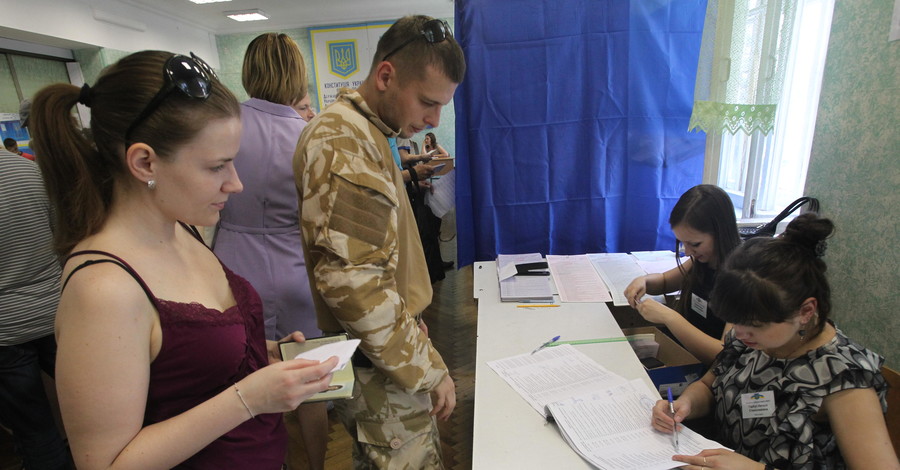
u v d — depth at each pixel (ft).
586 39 6.71
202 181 1.97
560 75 6.83
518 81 6.85
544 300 5.35
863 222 5.55
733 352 3.67
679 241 5.24
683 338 4.42
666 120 6.99
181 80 1.81
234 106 2.05
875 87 5.29
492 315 5.07
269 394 2.01
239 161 4.45
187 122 1.84
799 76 6.88
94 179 1.90
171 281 2.11
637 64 6.78
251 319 2.54
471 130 7.05
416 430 3.58
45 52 12.66
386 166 3.10
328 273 2.78
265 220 4.70
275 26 18.88
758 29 6.00
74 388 1.73
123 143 1.84
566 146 7.11
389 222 2.90
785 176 7.26
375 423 3.50
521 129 7.04
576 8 6.60
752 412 3.14
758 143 7.10
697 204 4.75
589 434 3.10
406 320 3.07
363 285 2.76
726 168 7.57
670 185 7.25
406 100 3.12
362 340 2.87
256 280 4.76
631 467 2.78
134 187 1.97
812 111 6.78
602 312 5.02
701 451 2.89
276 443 2.67
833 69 5.86
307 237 2.90
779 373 3.12
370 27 18.51
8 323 4.52
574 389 3.63
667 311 4.58
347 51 18.85
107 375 1.73
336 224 2.74
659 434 3.11
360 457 3.75
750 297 2.93
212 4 15.71
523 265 6.23
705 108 6.43
